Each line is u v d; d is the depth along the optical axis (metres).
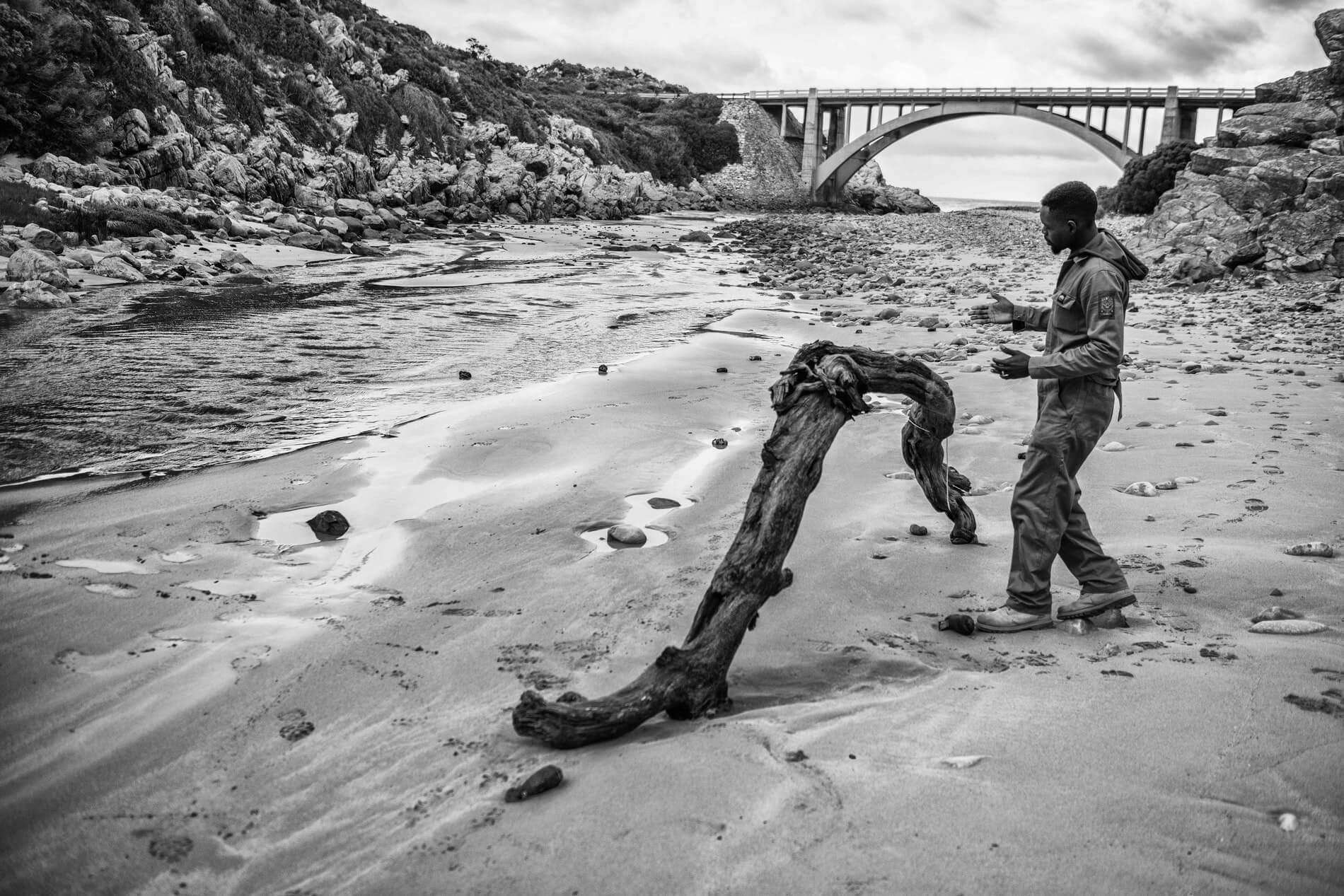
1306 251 21.72
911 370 4.45
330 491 6.43
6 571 4.79
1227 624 4.11
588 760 3.02
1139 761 2.90
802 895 2.30
